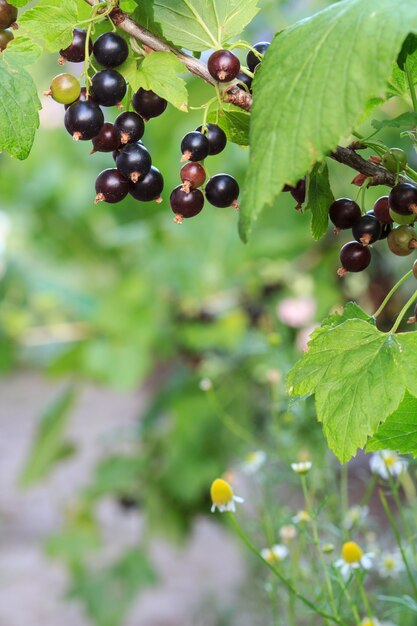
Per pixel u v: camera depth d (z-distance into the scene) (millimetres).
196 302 1653
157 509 1766
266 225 1574
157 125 1596
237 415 1616
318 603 847
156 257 1651
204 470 1685
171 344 1698
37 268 2004
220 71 591
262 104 557
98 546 1827
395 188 592
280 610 1114
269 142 547
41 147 2027
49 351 1837
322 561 764
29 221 1996
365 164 606
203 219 1663
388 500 1589
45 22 602
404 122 587
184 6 627
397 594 896
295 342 1349
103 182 609
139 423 1813
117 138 606
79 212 1953
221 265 1618
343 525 835
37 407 3871
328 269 1476
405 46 605
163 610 1976
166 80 601
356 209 612
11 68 597
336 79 540
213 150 609
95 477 1801
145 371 1720
